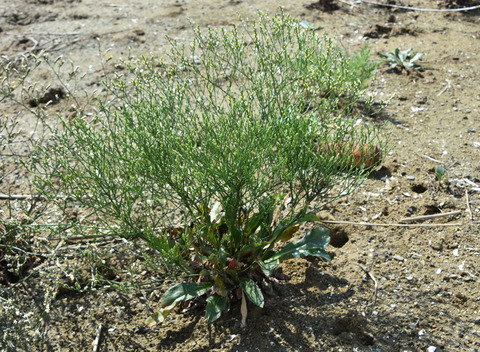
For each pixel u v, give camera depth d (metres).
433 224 0.91
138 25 1.60
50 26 1.62
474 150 1.05
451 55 1.36
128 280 0.82
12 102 1.22
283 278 0.80
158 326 0.77
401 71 1.30
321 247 0.76
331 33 1.50
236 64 0.84
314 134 0.75
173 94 0.79
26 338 0.75
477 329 0.76
